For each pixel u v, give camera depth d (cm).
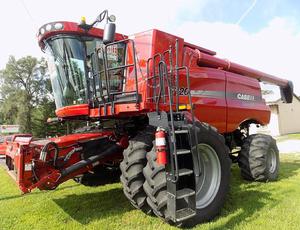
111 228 370
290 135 2406
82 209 453
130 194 380
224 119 585
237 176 670
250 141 616
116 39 482
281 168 780
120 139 466
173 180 329
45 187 379
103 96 428
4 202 509
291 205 432
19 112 4953
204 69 563
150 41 462
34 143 393
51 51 505
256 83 726
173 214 326
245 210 415
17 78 5041
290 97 902
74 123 644
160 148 327
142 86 427
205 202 388
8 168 483
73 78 480
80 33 473
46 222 402
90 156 434
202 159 407
